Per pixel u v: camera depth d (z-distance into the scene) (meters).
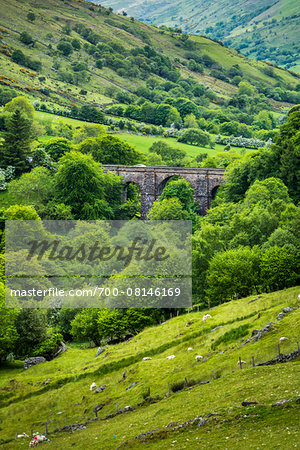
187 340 63.03
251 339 50.97
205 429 32.88
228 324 62.62
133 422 40.94
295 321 50.19
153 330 73.81
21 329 80.56
